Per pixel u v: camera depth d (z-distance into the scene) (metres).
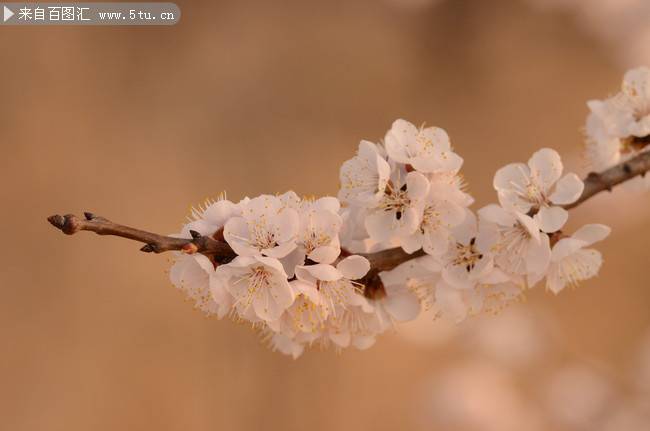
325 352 1.70
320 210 0.76
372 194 0.77
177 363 1.73
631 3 1.54
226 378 1.70
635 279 1.88
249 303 0.75
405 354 1.70
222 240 0.76
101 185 1.90
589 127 0.85
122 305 1.79
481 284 0.79
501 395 1.32
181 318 1.77
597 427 1.32
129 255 1.84
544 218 0.77
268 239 0.75
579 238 0.78
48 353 1.75
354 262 0.76
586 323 1.86
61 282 1.81
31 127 1.92
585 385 1.34
